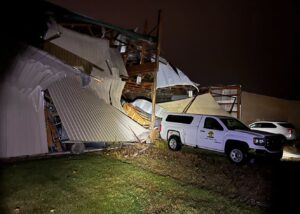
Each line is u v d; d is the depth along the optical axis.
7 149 7.77
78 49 11.51
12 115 8.18
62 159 9.23
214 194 6.82
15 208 5.18
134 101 18.91
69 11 10.30
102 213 5.22
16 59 8.08
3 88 8.16
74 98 10.45
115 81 13.53
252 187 7.69
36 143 8.46
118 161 9.73
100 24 11.45
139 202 5.92
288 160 12.73
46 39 9.77
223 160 11.60
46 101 9.92
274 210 6.00
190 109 18.77
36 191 6.11
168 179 7.88
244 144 10.73
